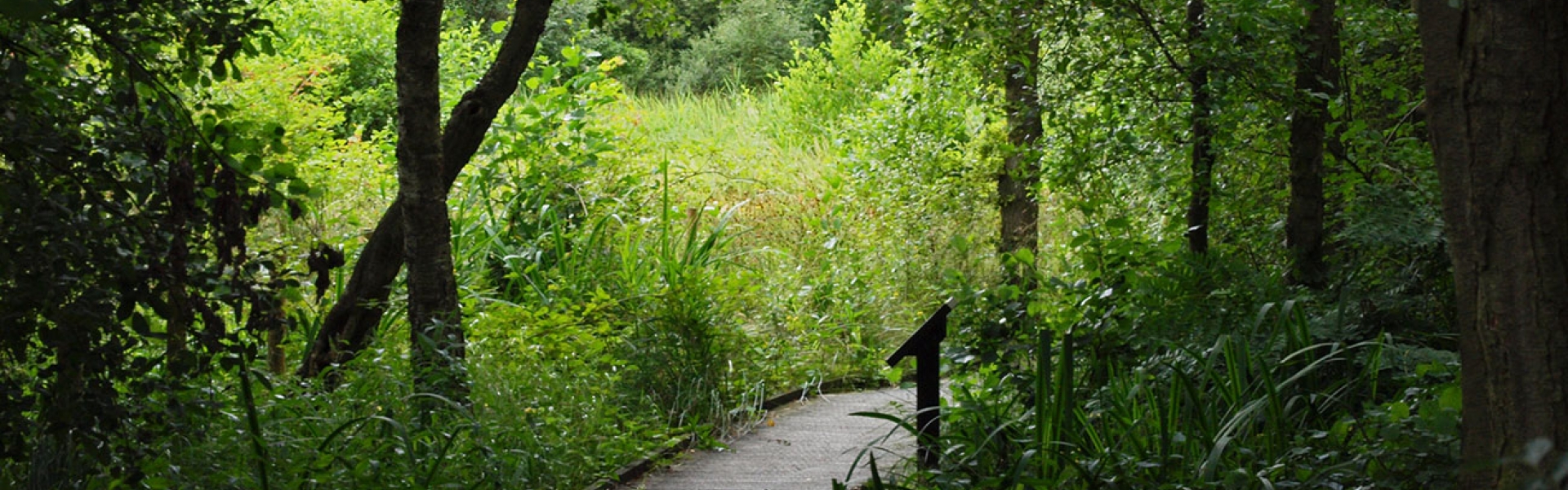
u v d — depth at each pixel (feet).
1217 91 23.06
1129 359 20.31
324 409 20.44
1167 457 16.57
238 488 16.31
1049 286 20.67
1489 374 11.92
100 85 14.11
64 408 13.35
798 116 67.77
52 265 12.66
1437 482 14.29
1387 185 21.59
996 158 39.32
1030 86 26.43
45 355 13.79
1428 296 21.17
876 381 34.65
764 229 44.57
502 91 23.84
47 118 13.17
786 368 32.71
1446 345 20.56
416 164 21.85
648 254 33.53
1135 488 16.60
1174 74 24.09
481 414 21.74
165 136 13.66
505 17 83.76
